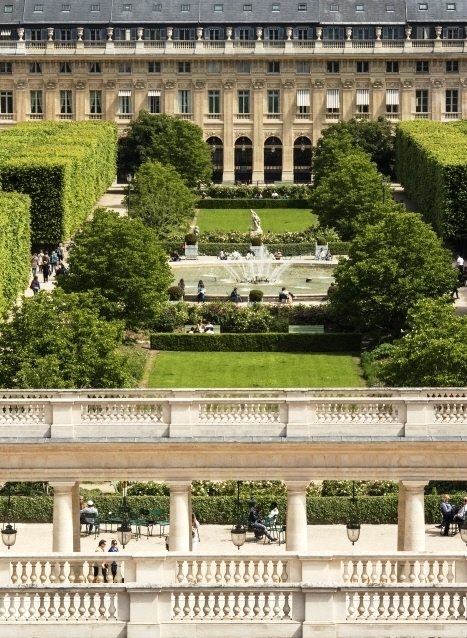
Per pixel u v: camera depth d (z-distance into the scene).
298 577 135.25
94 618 133.00
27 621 132.62
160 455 177.25
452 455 177.25
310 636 132.50
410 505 178.25
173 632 132.88
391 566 136.50
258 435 177.25
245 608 133.38
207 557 134.75
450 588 132.12
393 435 177.12
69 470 177.50
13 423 177.38
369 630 132.50
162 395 181.12
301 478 177.62
